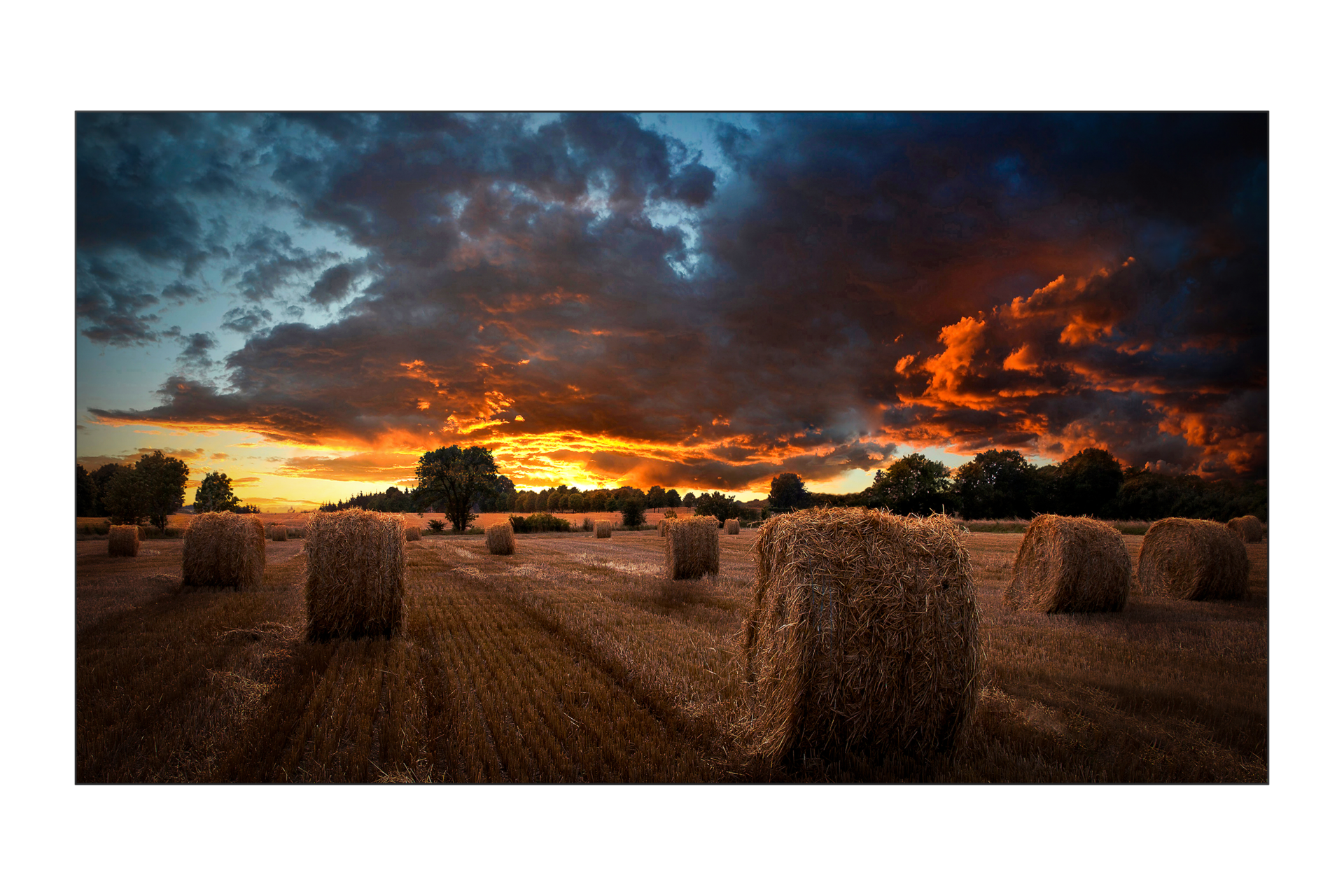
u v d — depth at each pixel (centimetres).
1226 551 1012
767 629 479
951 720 431
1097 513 3284
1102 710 500
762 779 407
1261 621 852
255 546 1320
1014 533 2753
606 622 862
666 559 1461
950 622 430
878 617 425
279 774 408
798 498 3531
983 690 544
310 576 788
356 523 812
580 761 421
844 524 454
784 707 432
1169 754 426
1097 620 864
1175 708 504
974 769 412
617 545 2853
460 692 557
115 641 771
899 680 425
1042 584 959
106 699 547
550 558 2072
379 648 737
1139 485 3111
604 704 520
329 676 611
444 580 1403
